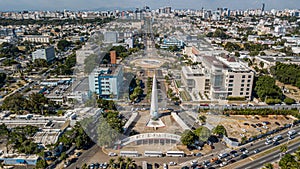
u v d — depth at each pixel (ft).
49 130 434.71
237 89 601.62
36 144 384.88
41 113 517.96
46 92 643.04
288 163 330.54
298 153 362.53
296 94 652.48
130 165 351.25
